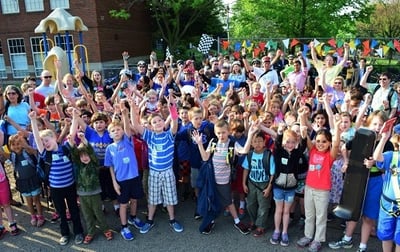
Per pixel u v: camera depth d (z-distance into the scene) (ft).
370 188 11.94
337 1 66.54
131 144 14.61
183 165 17.42
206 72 30.96
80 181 13.69
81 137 13.84
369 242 13.44
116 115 16.63
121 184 14.21
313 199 12.85
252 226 14.62
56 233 14.94
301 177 13.93
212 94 20.89
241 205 15.83
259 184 13.85
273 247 13.39
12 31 70.90
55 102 18.83
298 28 70.59
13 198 18.25
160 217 16.11
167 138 14.66
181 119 16.93
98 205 14.01
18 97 18.60
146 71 32.89
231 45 53.72
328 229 14.53
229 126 15.20
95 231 14.79
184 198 17.87
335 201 14.20
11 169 22.07
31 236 14.76
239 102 19.40
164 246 13.71
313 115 16.79
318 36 70.18
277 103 18.04
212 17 92.12
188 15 87.61
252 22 71.97
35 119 13.83
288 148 13.14
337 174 14.03
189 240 14.11
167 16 86.79
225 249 13.37
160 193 14.82
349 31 72.18
